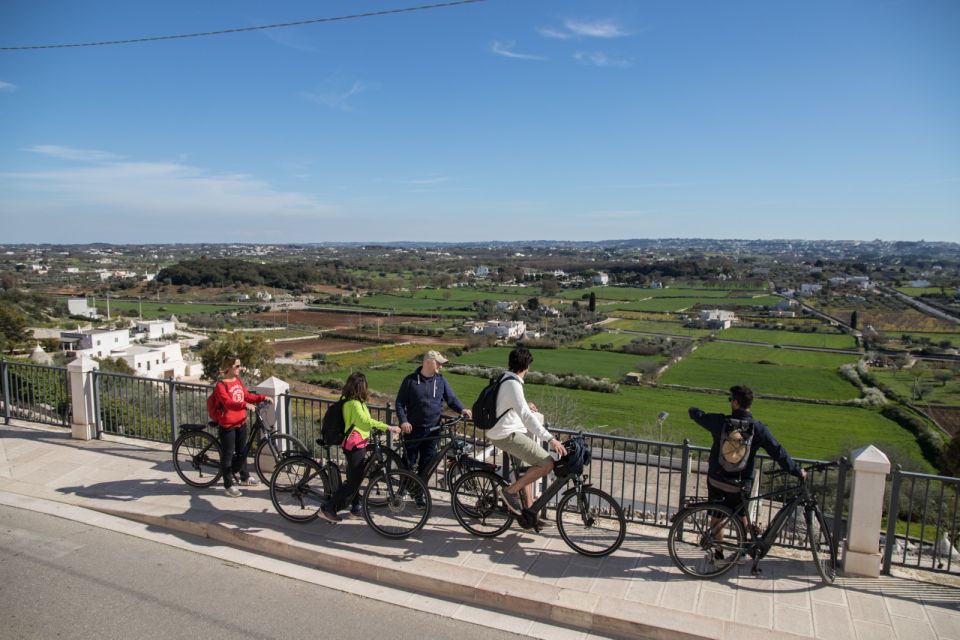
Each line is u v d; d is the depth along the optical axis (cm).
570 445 550
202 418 853
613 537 571
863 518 509
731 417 518
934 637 428
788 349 7962
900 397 5116
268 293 13300
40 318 7756
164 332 7619
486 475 570
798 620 446
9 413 945
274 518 608
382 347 7594
